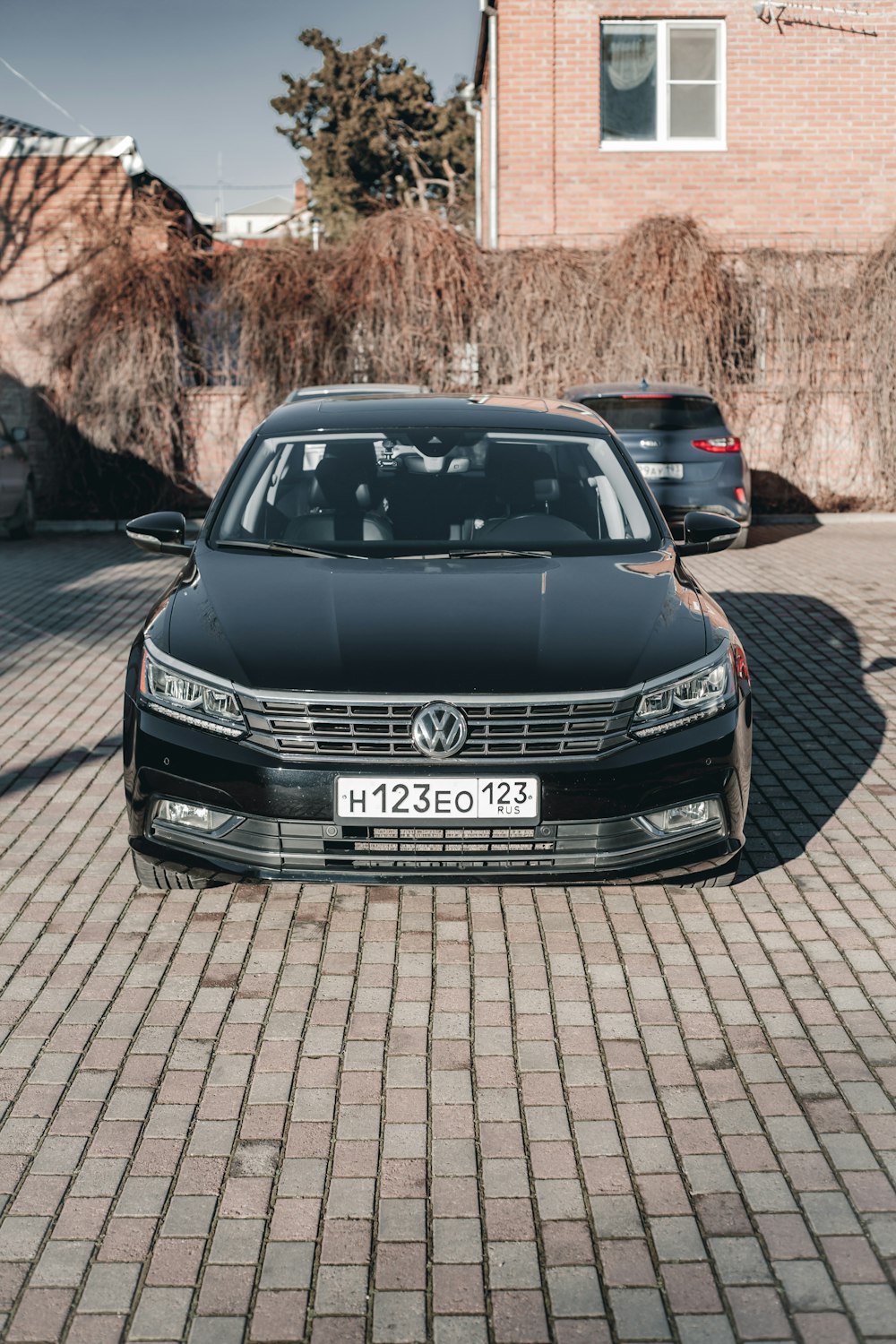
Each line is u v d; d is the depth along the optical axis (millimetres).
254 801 4086
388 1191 3127
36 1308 2730
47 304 15703
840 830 5496
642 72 16797
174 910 4699
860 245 15883
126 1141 3318
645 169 16844
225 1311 2730
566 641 4297
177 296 14977
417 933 4527
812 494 15648
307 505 5293
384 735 4051
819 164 16875
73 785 6066
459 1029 3885
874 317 15195
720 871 4539
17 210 15609
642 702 4145
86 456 15234
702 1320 2703
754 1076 3623
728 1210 3051
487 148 21531
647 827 4172
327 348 15211
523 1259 2893
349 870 4125
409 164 39938
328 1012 3979
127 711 4359
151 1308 2734
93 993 4082
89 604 10398
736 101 16750
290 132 40500
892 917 4656
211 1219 3020
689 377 15117
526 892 4863
